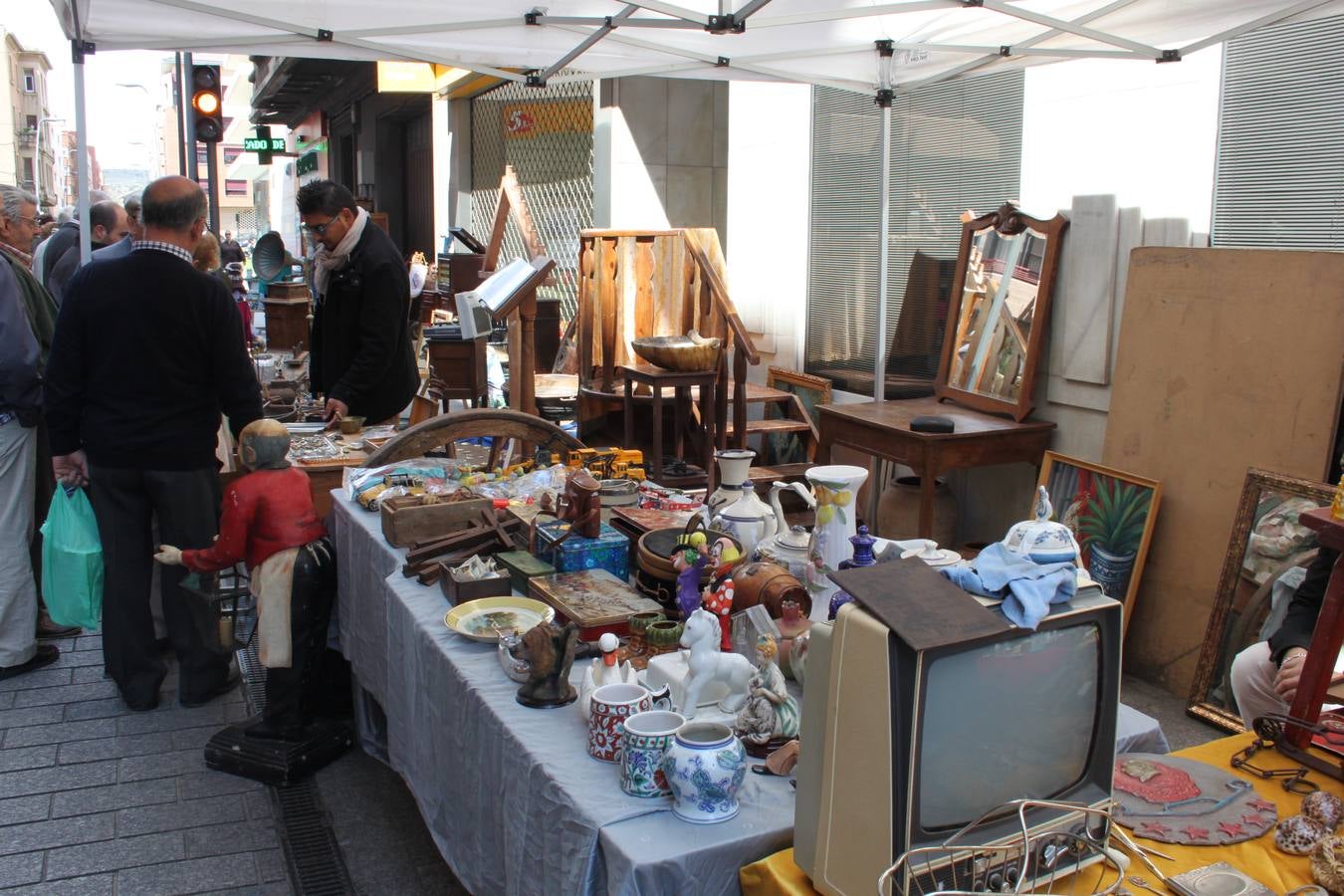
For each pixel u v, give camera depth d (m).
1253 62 3.79
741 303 7.14
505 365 7.43
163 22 3.77
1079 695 1.62
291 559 3.38
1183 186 4.06
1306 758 1.94
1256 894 1.51
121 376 3.64
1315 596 2.38
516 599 2.58
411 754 2.70
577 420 5.86
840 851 1.46
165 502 3.76
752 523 2.61
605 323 5.70
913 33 4.13
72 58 3.86
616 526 3.00
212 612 3.79
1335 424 3.46
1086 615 1.58
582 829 1.68
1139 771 1.87
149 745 3.67
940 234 5.39
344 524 3.58
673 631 2.27
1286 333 3.59
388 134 15.69
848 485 2.20
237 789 3.37
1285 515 3.52
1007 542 1.64
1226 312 3.78
